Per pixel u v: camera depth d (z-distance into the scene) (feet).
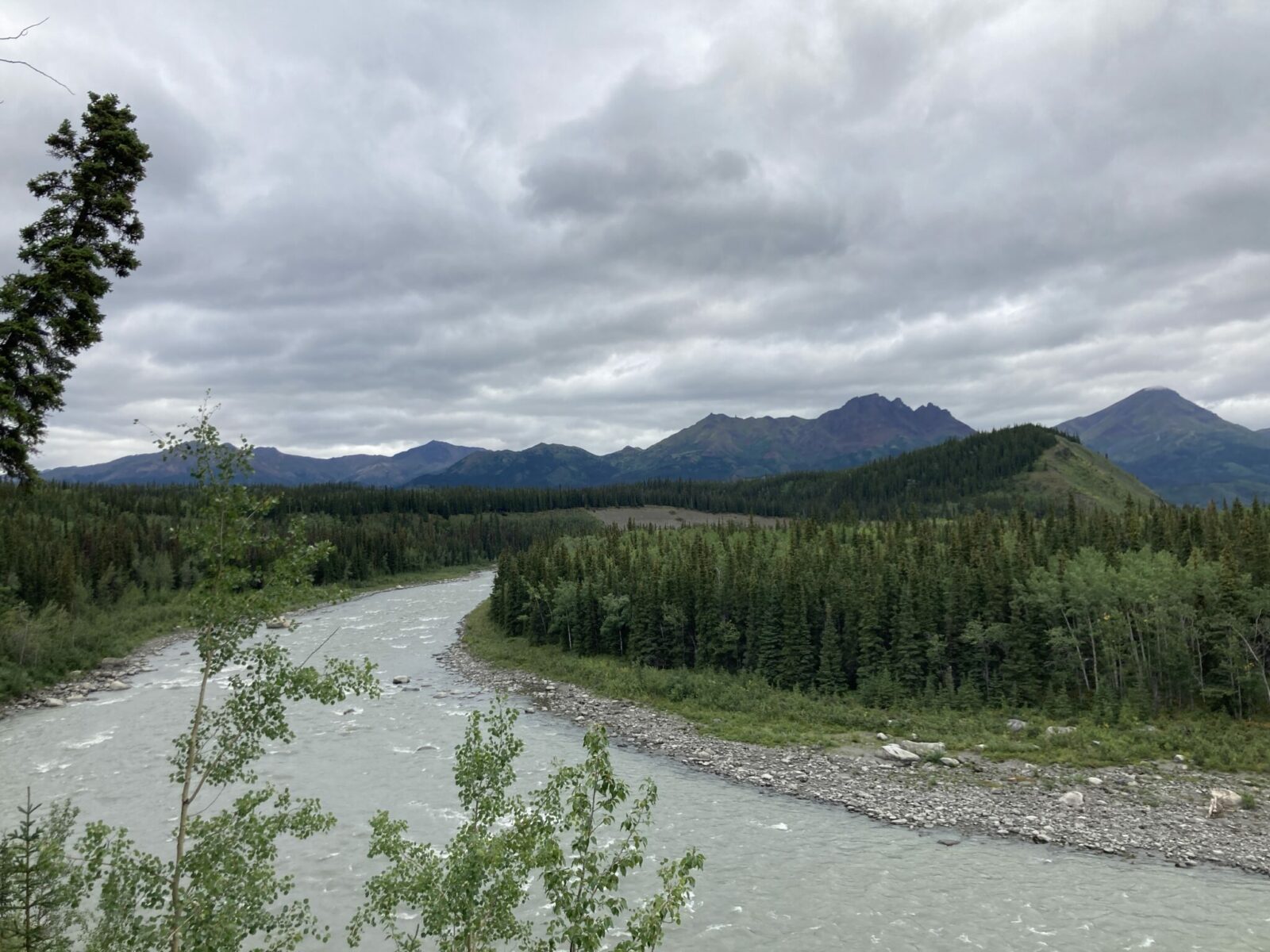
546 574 367.04
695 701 239.09
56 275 52.95
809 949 92.27
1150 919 101.04
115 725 195.11
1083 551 278.05
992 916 101.24
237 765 45.06
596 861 42.78
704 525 613.11
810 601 275.39
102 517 540.11
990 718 213.05
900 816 140.77
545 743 186.60
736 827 134.21
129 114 58.70
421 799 141.28
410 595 547.49
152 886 43.34
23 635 254.06
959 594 250.16
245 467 46.29
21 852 40.63
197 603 43.86
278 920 46.37
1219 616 211.20
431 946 89.10
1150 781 160.97
